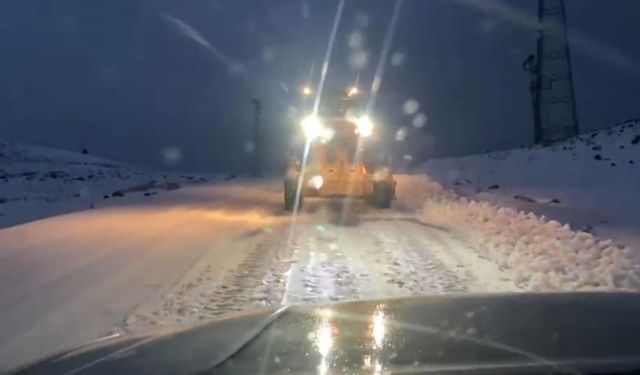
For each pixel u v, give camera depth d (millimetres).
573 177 40188
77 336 7996
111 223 17938
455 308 3799
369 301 4297
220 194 29297
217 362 3025
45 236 15422
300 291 10133
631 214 22609
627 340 2963
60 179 49031
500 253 12562
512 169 47312
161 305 9344
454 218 18594
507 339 3033
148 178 53969
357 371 2734
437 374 2621
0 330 8281
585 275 10344
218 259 12766
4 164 64938
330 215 20359
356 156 21812
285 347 3191
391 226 17641
